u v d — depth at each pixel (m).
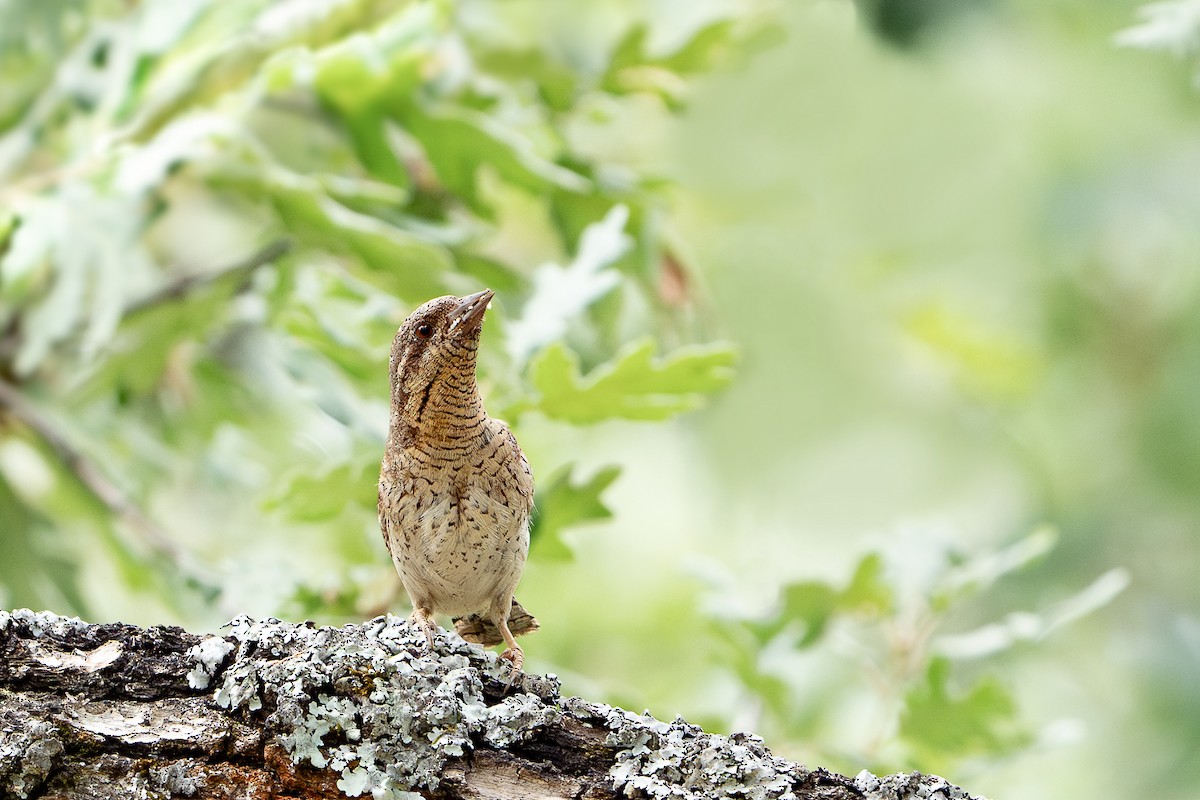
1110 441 16.00
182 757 5.19
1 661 5.22
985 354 16.25
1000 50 14.70
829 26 13.88
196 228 12.12
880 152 14.38
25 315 10.03
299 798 5.20
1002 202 15.26
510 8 12.30
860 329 15.21
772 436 15.02
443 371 6.93
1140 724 14.52
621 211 8.42
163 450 11.33
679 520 15.75
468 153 9.96
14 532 10.10
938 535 9.09
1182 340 15.95
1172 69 14.82
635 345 7.46
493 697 5.57
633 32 10.41
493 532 7.21
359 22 9.98
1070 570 15.23
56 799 5.07
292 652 5.43
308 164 10.43
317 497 7.79
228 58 9.72
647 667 15.68
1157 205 15.22
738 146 13.96
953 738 8.26
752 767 5.38
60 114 9.88
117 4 11.07
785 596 8.81
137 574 10.09
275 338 9.28
